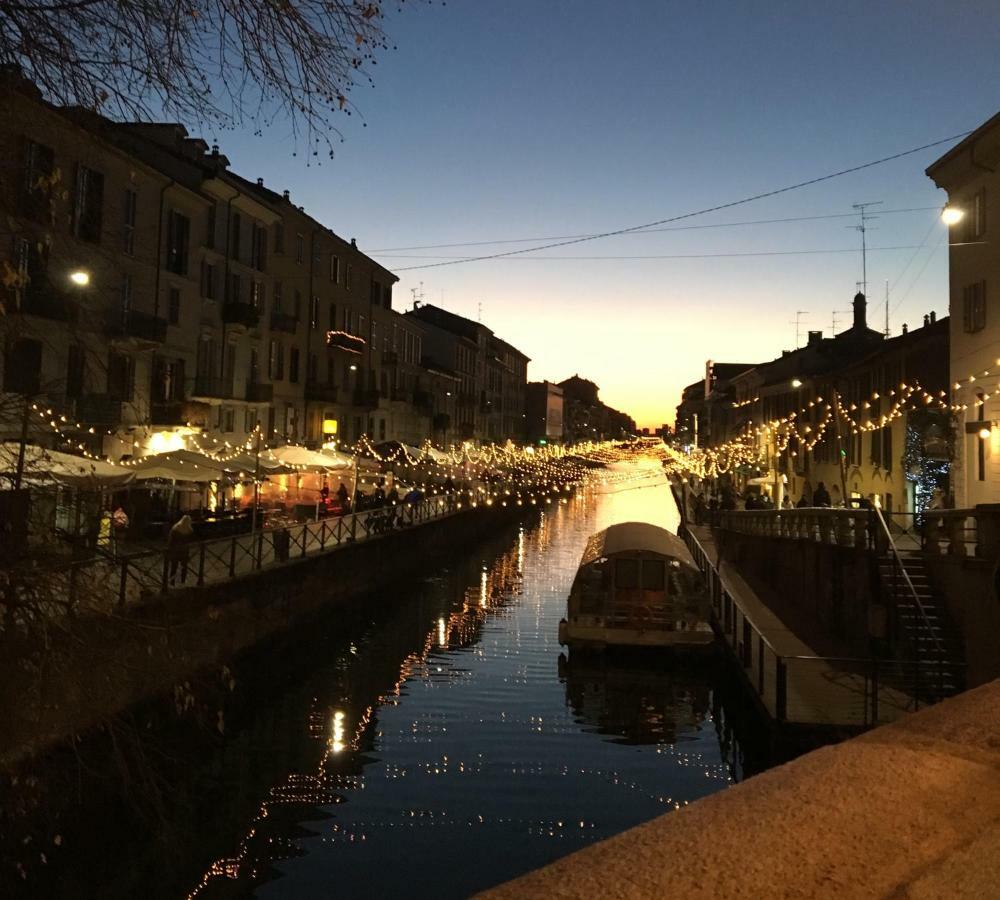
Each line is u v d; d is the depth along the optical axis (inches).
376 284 2303.2
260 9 222.5
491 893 66.3
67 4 229.0
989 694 125.6
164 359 1209.4
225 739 621.6
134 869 415.5
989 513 581.3
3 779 282.4
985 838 77.6
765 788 89.0
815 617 941.8
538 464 2874.0
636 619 853.8
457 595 1337.4
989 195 927.0
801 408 1996.8
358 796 520.1
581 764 587.5
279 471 1066.7
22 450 275.0
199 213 1323.8
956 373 1011.3
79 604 279.3
